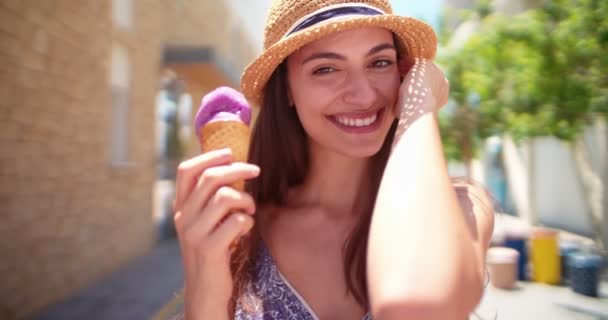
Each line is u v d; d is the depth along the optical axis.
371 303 0.75
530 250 6.63
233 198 0.89
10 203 4.70
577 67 5.36
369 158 1.35
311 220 1.34
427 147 0.86
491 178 17.27
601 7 5.00
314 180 1.41
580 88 5.24
